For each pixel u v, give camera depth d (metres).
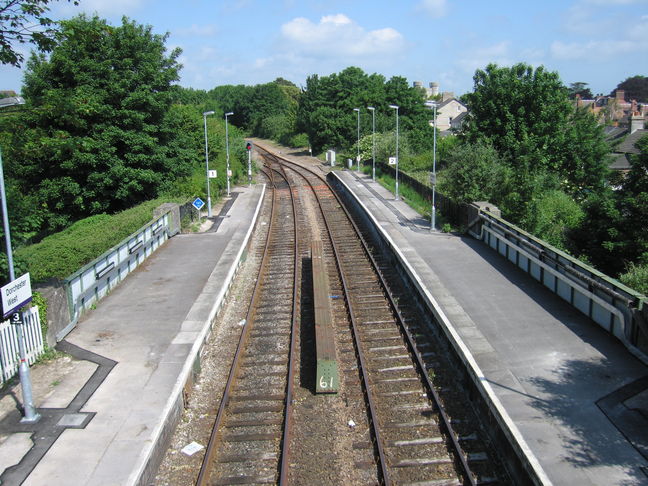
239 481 9.70
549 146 34.16
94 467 9.30
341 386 12.95
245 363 14.12
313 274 19.56
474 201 25.48
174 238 25.80
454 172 26.62
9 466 9.34
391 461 10.17
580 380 11.69
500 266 19.88
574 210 23.47
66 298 14.70
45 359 13.20
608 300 13.91
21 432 10.28
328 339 13.88
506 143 34.47
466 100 37.94
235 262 21.33
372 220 28.64
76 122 15.82
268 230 29.69
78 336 14.55
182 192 31.84
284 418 11.53
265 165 61.97
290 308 17.97
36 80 28.22
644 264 17.59
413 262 20.53
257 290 19.59
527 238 19.14
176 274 20.05
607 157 35.16
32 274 15.22
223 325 16.56
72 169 28.02
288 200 39.47
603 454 9.32
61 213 29.75
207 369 13.84
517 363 12.52
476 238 24.08
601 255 19.33
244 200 37.12
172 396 11.38
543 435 9.86
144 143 29.41
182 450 10.63
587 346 13.24
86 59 28.11
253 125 115.06
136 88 29.33
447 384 13.00
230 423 11.40
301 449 10.59
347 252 24.95
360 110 66.38
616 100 107.81
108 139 28.11
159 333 14.68
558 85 35.38
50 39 12.98
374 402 12.16
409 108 66.81
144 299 17.41
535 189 23.86
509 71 36.25
